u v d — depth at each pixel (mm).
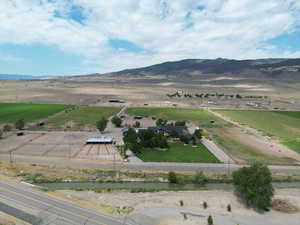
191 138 127312
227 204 67062
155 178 84062
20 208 60969
